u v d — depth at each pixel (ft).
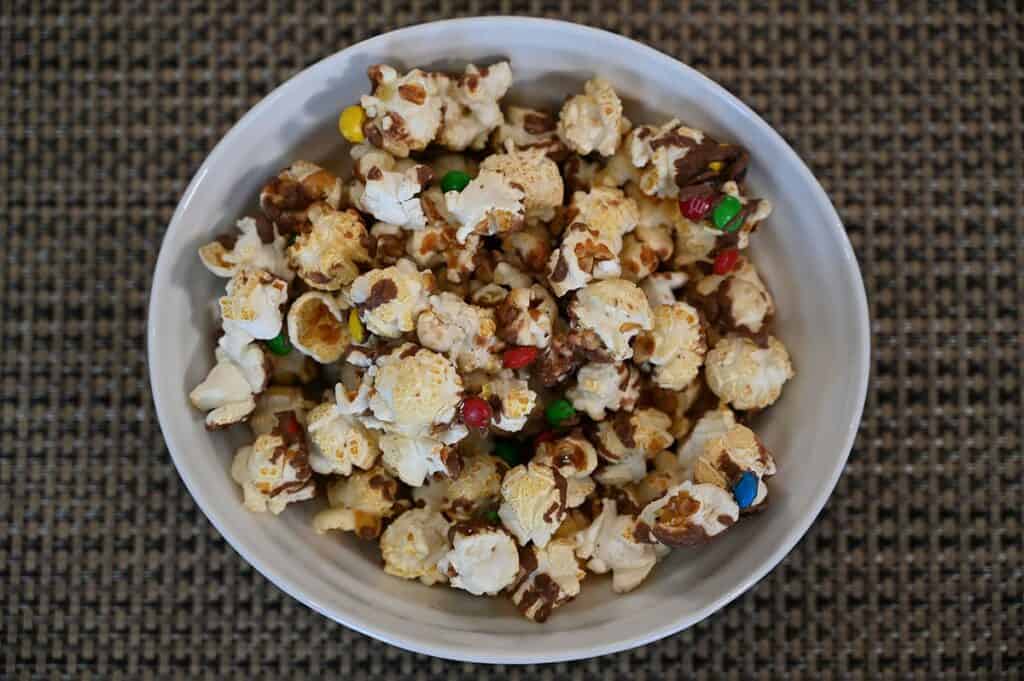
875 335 2.07
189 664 2.04
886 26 2.08
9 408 2.07
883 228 2.08
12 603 2.05
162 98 2.08
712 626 2.05
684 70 1.82
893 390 2.07
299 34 2.08
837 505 2.06
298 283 1.88
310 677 2.04
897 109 2.08
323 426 1.82
